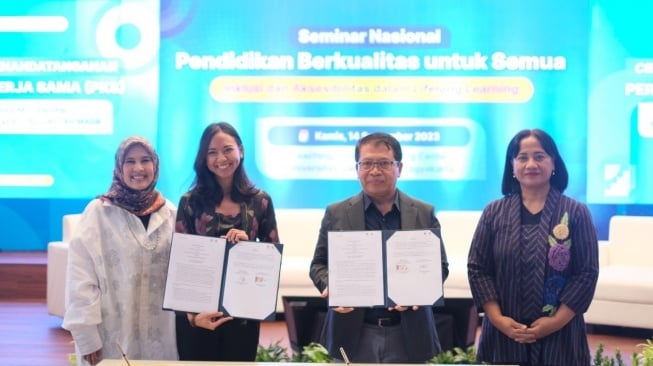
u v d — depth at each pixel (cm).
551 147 324
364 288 312
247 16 786
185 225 335
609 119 778
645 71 773
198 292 312
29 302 742
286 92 789
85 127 789
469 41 781
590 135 779
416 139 787
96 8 786
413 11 781
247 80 789
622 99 776
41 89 788
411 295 311
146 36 787
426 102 786
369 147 328
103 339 326
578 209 320
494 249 325
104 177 791
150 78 788
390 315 329
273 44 787
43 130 789
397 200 333
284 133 792
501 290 321
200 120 790
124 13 786
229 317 310
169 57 788
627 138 776
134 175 327
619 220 674
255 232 337
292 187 795
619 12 773
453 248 680
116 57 787
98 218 327
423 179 789
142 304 324
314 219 687
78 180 792
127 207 326
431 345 325
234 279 311
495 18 780
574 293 311
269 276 310
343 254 315
